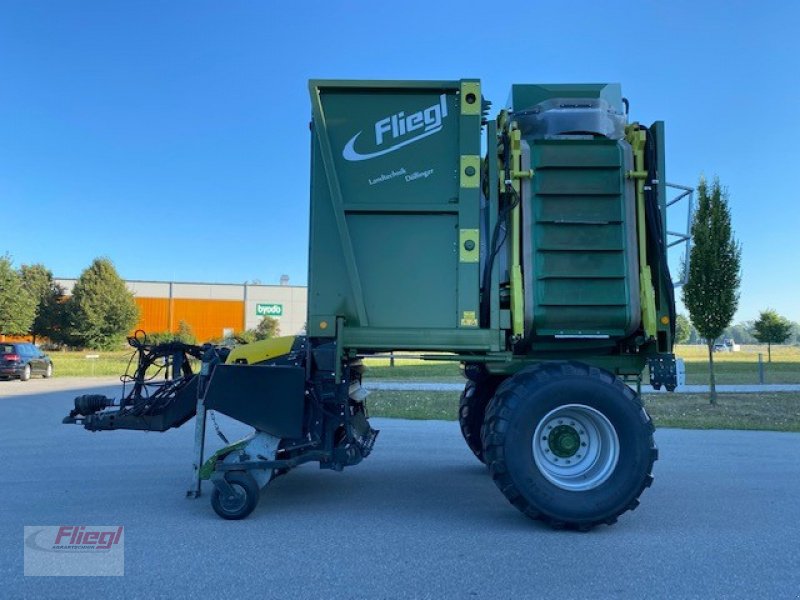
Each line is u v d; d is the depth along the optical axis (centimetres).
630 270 534
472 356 543
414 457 815
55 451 852
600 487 497
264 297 7462
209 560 438
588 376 504
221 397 541
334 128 532
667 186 542
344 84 530
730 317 1460
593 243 532
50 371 2595
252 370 538
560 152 536
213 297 7312
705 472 730
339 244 531
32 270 5919
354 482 675
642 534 499
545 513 492
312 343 540
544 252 532
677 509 572
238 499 529
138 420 604
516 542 478
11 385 2075
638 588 393
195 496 592
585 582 402
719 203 1488
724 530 510
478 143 530
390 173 532
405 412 1248
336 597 379
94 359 3744
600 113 560
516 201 531
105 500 594
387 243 532
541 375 506
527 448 495
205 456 824
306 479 689
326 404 545
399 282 530
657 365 548
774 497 616
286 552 454
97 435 993
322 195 533
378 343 527
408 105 534
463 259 528
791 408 1384
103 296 5481
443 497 612
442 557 445
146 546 466
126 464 763
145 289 7088
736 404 1462
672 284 539
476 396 709
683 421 1160
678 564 434
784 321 4081
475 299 528
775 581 405
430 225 532
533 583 400
